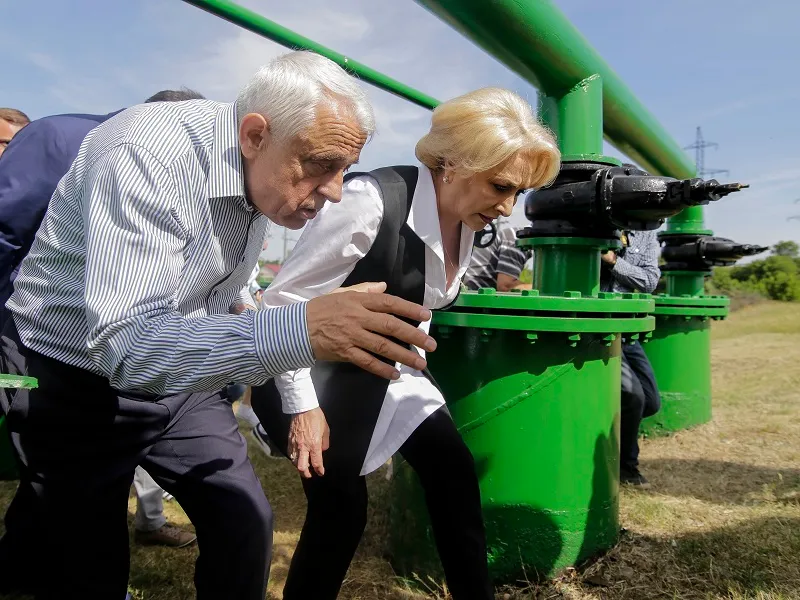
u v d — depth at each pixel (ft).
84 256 4.60
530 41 7.84
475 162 5.24
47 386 4.86
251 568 5.29
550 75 8.43
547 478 7.69
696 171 16.01
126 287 3.94
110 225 4.03
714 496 10.94
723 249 16.75
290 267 5.60
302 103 4.10
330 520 5.77
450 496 6.09
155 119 4.41
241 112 4.40
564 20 8.03
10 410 4.94
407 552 8.05
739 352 30.78
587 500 7.97
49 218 4.87
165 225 4.20
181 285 4.57
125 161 4.15
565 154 8.58
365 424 5.88
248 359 3.78
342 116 4.19
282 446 5.89
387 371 3.89
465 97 5.42
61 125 6.45
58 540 5.21
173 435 5.44
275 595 7.86
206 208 4.46
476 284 11.50
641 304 7.66
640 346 12.34
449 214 5.90
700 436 15.21
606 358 7.97
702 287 17.93
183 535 9.23
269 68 4.25
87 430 5.01
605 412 8.05
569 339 7.34
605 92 9.66
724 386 21.85
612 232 8.46
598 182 7.92
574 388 7.68
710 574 7.86
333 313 3.78
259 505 5.37
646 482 11.72
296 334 3.77
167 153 4.27
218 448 5.48
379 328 3.76
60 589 5.31
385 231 5.51
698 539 8.85
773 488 11.21
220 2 6.43
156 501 9.09
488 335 7.41
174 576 8.24
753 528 9.25
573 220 8.30
